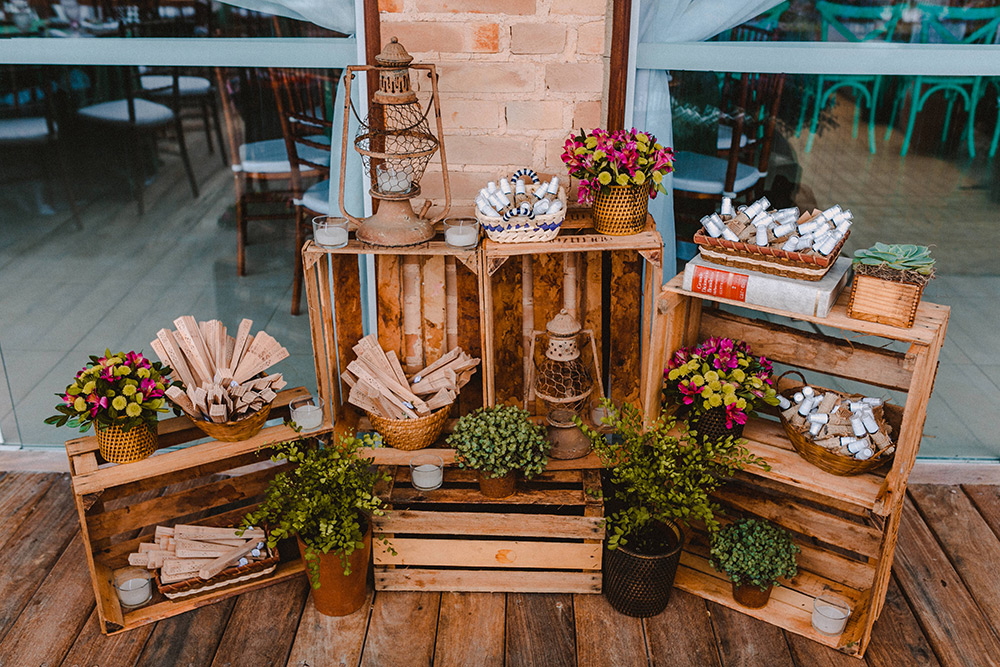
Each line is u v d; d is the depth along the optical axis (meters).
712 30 2.40
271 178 2.67
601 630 2.30
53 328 2.90
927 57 2.39
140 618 2.31
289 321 2.91
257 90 2.54
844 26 2.38
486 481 2.33
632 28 2.38
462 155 2.49
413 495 2.36
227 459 2.51
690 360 2.34
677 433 2.40
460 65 2.38
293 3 2.40
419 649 2.24
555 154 2.49
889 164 2.55
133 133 2.63
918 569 2.51
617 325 2.65
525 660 2.21
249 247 2.79
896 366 2.21
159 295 2.87
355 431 2.55
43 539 2.62
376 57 2.14
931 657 2.22
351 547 2.14
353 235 2.42
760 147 2.55
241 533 2.32
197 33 2.47
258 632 2.30
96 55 2.50
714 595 2.40
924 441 2.96
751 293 2.12
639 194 2.27
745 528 2.31
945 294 2.74
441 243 2.33
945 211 2.61
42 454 2.97
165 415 3.05
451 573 2.41
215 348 2.44
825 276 2.12
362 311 2.78
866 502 2.10
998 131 2.49
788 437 2.36
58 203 2.72
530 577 2.41
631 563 2.25
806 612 2.35
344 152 2.22
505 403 2.71
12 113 2.59
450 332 2.66
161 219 2.75
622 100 2.45
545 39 2.35
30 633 2.28
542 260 2.56
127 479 2.23
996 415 2.89
